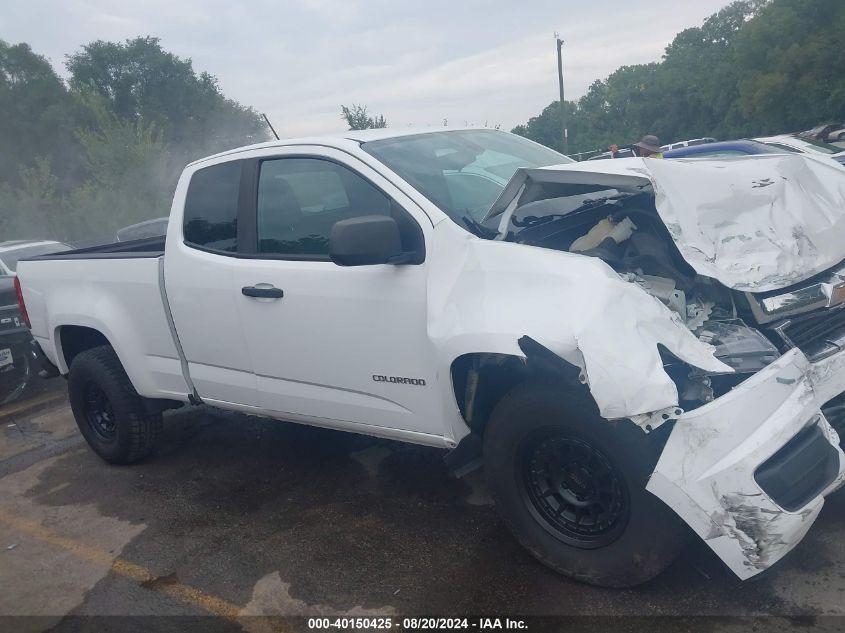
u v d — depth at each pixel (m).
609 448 2.78
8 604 3.57
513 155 4.17
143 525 4.21
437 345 3.05
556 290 2.76
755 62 47.16
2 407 7.04
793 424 2.60
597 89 84.50
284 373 3.85
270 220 3.86
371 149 3.63
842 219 3.24
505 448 3.11
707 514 2.57
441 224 3.18
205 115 61.88
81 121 47.62
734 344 2.79
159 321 4.41
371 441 5.04
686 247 2.90
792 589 2.92
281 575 3.51
